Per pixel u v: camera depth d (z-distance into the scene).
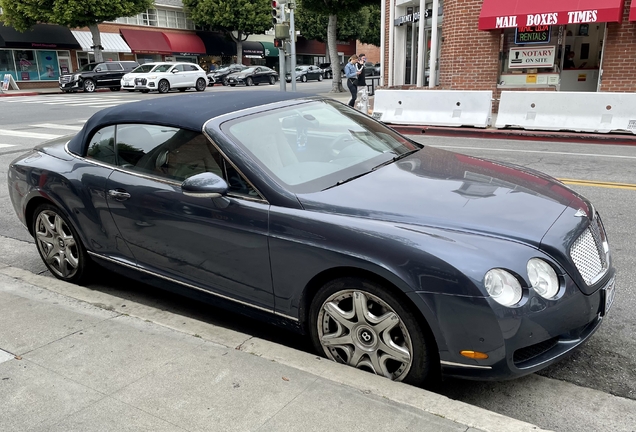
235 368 2.78
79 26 34.78
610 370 3.01
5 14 33.59
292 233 2.86
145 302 4.07
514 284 2.45
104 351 2.98
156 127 3.60
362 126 4.01
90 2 33.19
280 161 3.25
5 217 6.50
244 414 2.41
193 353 2.94
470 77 15.68
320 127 3.72
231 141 3.24
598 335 3.37
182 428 2.34
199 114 3.49
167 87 29.75
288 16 19.58
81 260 4.11
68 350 3.00
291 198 2.97
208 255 3.25
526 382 2.91
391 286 2.61
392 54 19.66
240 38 48.47
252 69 40.25
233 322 3.74
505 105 12.52
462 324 2.44
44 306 3.57
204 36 48.22
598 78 14.34
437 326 2.49
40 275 4.40
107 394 2.59
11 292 3.82
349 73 18.56
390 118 13.91
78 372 2.78
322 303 2.87
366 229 2.67
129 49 41.62
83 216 3.88
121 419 2.41
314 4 25.88
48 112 18.94
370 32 60.50
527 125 12.17
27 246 5.43
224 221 3.10
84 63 40.25
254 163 3.13
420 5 16.98
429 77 17.27
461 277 2.42
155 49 43.53
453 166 3.54
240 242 3.06
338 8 25.80
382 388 2.60
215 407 2.46
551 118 11.95
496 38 15.02
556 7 13.62
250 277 3.10
